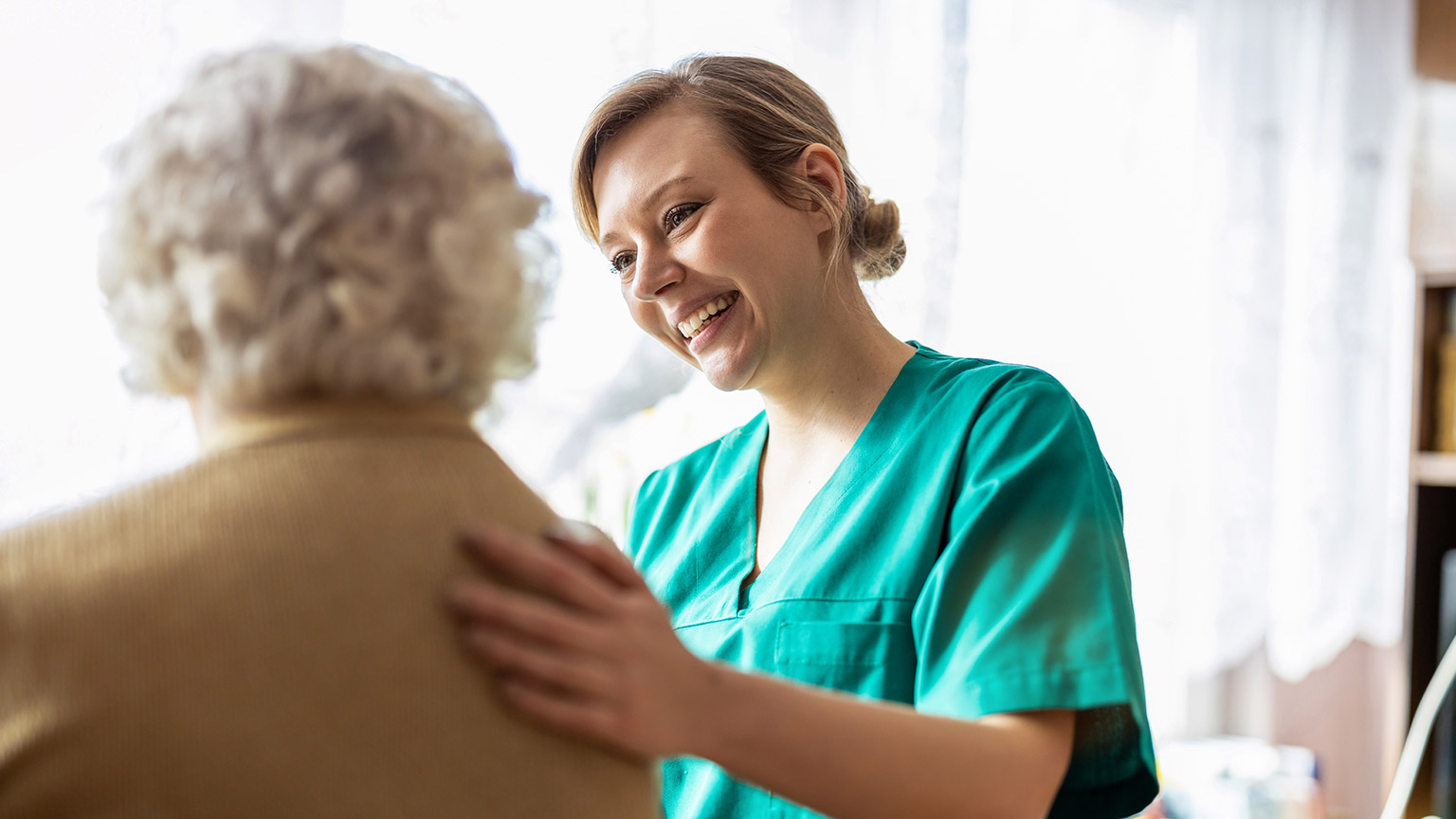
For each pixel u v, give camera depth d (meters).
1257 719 2.83
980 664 0.88
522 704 0.56
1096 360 2.47
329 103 0.57
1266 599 2.68
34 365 1.39
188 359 0.58
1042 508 0.95
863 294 1.25
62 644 0.49
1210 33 2.61
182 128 0.57
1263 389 2.64
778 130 1.16
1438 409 2.48
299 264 0.55
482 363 0.61
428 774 0.53
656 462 2.00
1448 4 2.43
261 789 0.50
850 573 1.06
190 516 0.53
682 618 1.23
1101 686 0.84
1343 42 2.82
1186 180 2.61
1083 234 2.46
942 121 2.15
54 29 1.41
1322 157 2.81
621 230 1.17
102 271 0.59
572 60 1.82
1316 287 2.79
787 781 0.69
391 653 0.54
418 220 0.58
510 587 0.58
